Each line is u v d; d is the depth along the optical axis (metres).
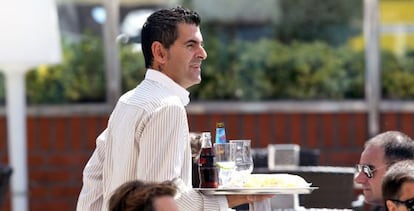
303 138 20.00
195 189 9.23
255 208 9.39
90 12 20.03
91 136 20.03
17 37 15.89
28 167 19.98
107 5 19.95
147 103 9.30
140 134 9.27
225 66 20.02
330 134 20.02
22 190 16.69
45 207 20.00
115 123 9.59
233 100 20.02
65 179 20.03
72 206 19.98
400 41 19.97
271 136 19.95
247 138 19.95
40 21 16.08
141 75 19.98
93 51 20.03
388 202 9.48
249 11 20.03
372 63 19.95
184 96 9.66
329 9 20.00
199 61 9.71
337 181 14.45
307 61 20.03
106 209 9.72
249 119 19.97
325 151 20.00
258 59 20.05
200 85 19.98
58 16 19.95
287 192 9.16
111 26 19.95
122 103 9.62
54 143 20.02
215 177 9.40
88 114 20.00
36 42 16.00
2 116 19.80
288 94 20.08
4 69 16.38
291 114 19.97
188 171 9.41
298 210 12.09
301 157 16.64
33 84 20.09
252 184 9.30
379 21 19.95
